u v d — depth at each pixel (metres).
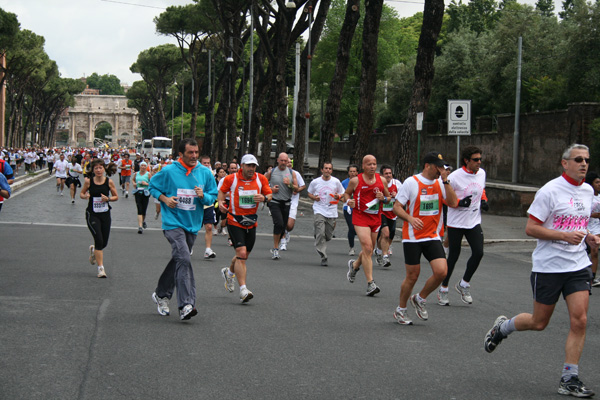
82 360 5.68
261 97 37.91
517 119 32.75
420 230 7.43
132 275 10.42
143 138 137.75
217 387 5.04
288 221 13.67
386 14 59.19
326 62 60.12
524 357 6.15
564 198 5.38
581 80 29.81
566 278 5.32
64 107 120.50
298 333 6.88
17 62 66.38
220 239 16.69
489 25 73.94
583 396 5.00
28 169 53.25
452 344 6.59
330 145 25.92
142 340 6.42
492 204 22.98
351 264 9.98
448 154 40.84
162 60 85.25
